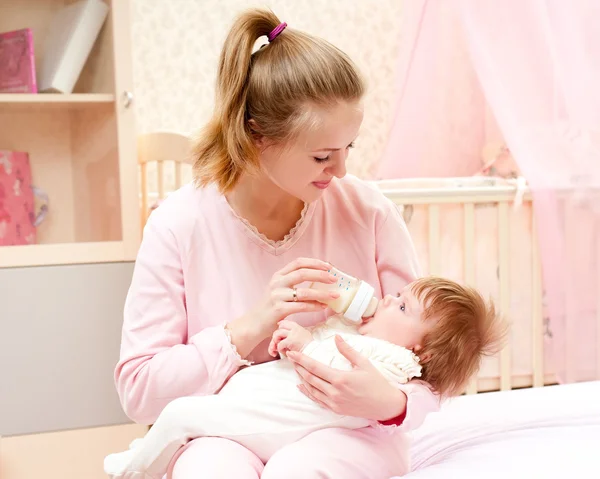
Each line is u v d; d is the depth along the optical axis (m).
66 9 2.24
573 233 2.35
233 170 1.21
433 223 2.34
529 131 2.40
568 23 2.34
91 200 2.28
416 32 2.70
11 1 2.24
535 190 2.34
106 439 2.16
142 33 2.78
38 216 2.28
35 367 2.10
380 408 1.08
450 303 1.20
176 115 2.83
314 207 1.30
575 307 2.35
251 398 1.13
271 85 1.10
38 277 2.10
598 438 1.30
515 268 2.44
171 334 1.23
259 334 1.15
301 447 1.07
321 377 1.08
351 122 1.10
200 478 1.03
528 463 1.18
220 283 1.25
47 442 2.12
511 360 2.45
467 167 2.85
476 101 2.82
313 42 1.12
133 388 1.19
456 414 1.48
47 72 2.18
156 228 1.26
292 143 1.09
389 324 1.21
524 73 2.41
